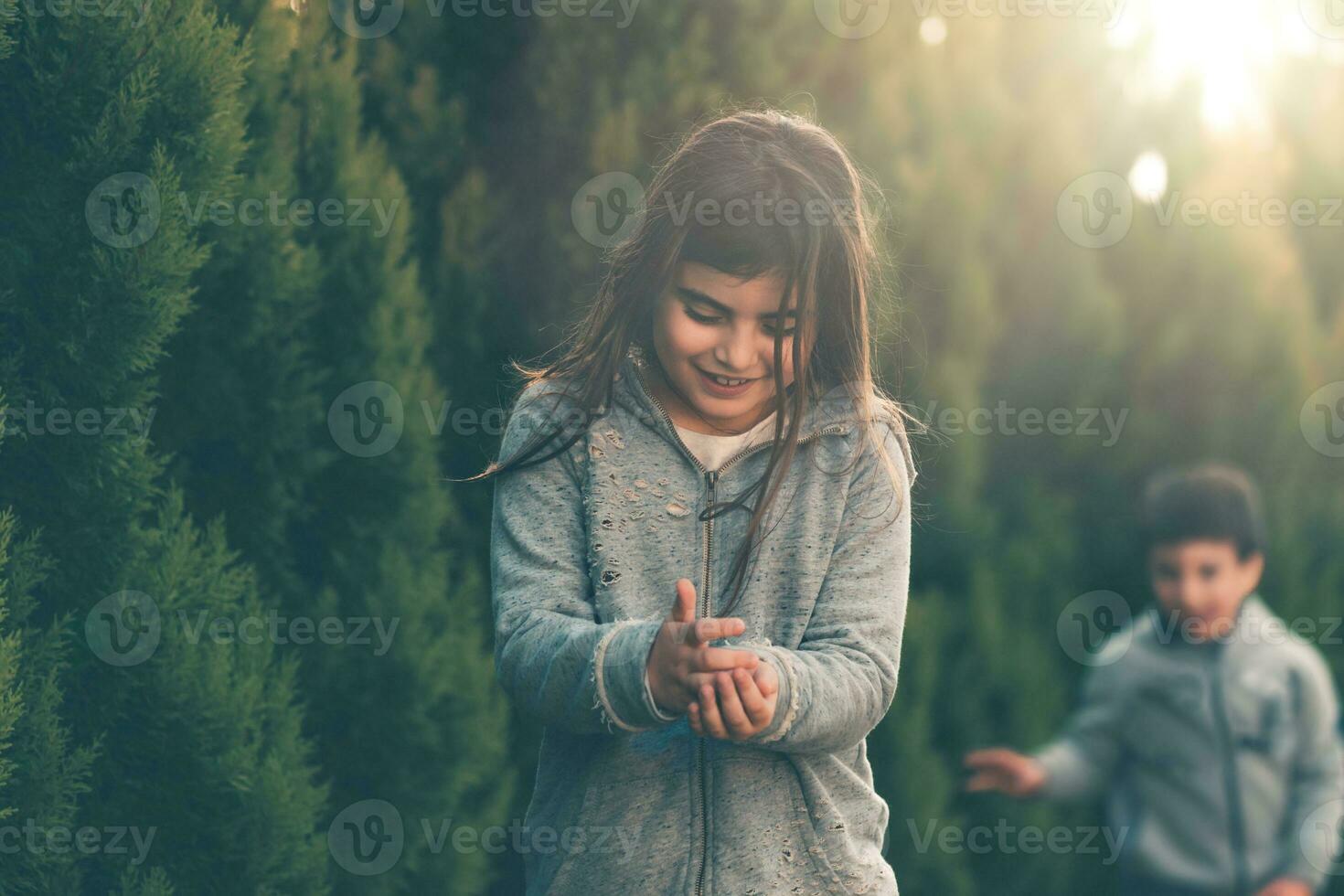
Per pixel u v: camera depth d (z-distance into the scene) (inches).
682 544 95.8
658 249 93.8
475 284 230.5
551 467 97.0
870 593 94.8
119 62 136.6
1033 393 252.4
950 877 231.0
